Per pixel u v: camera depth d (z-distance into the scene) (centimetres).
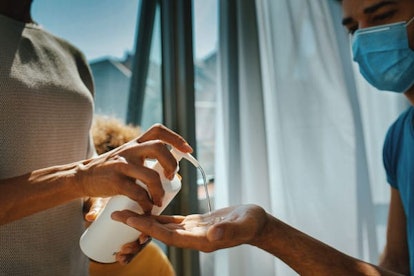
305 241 64
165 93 149
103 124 109
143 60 148
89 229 60
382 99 174
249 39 144
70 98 69
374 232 156
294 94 145
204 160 152
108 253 59
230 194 140
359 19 99
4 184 51
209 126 154
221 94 143
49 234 64
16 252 59
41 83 63
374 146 175
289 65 145
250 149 141
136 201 50
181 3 140
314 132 147
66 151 69
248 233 55
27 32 66
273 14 144
